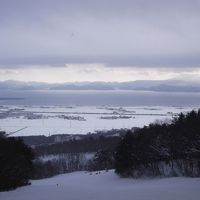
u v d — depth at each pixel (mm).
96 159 96125
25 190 31094
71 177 65688
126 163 56812
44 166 93812
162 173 51719
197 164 49281
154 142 54750
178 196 21250
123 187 36500
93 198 22000
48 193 26531
